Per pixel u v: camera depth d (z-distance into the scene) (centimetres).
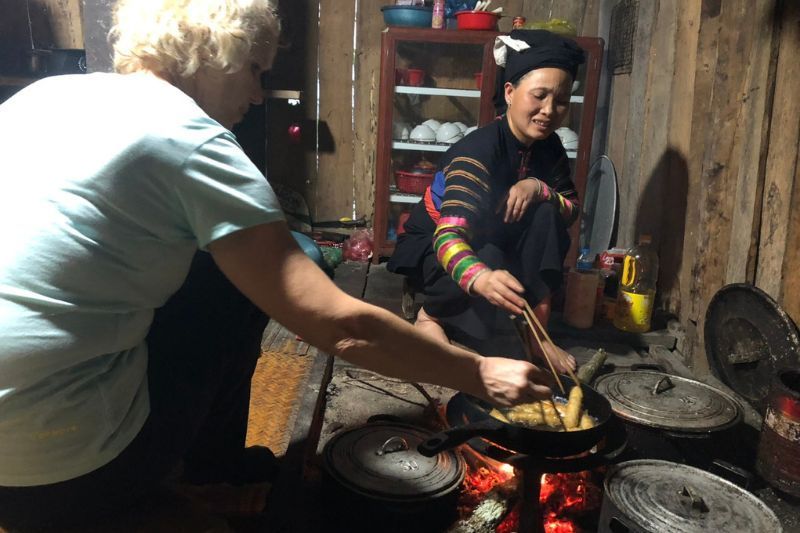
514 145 223
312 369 239
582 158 369
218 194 100
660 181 324
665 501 133
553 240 225
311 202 457
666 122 320
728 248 257
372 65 436
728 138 258
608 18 404
